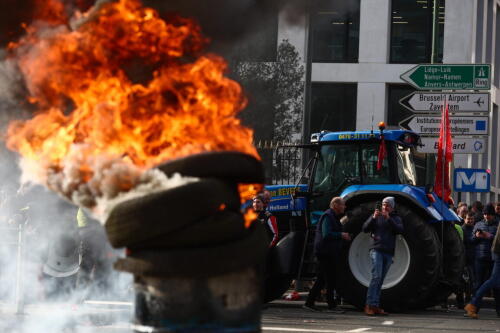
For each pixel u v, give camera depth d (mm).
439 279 21594
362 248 21672
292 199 23156
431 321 19047
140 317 6918
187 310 6734
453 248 22297
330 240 20797
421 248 21172
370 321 18531
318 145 23047
